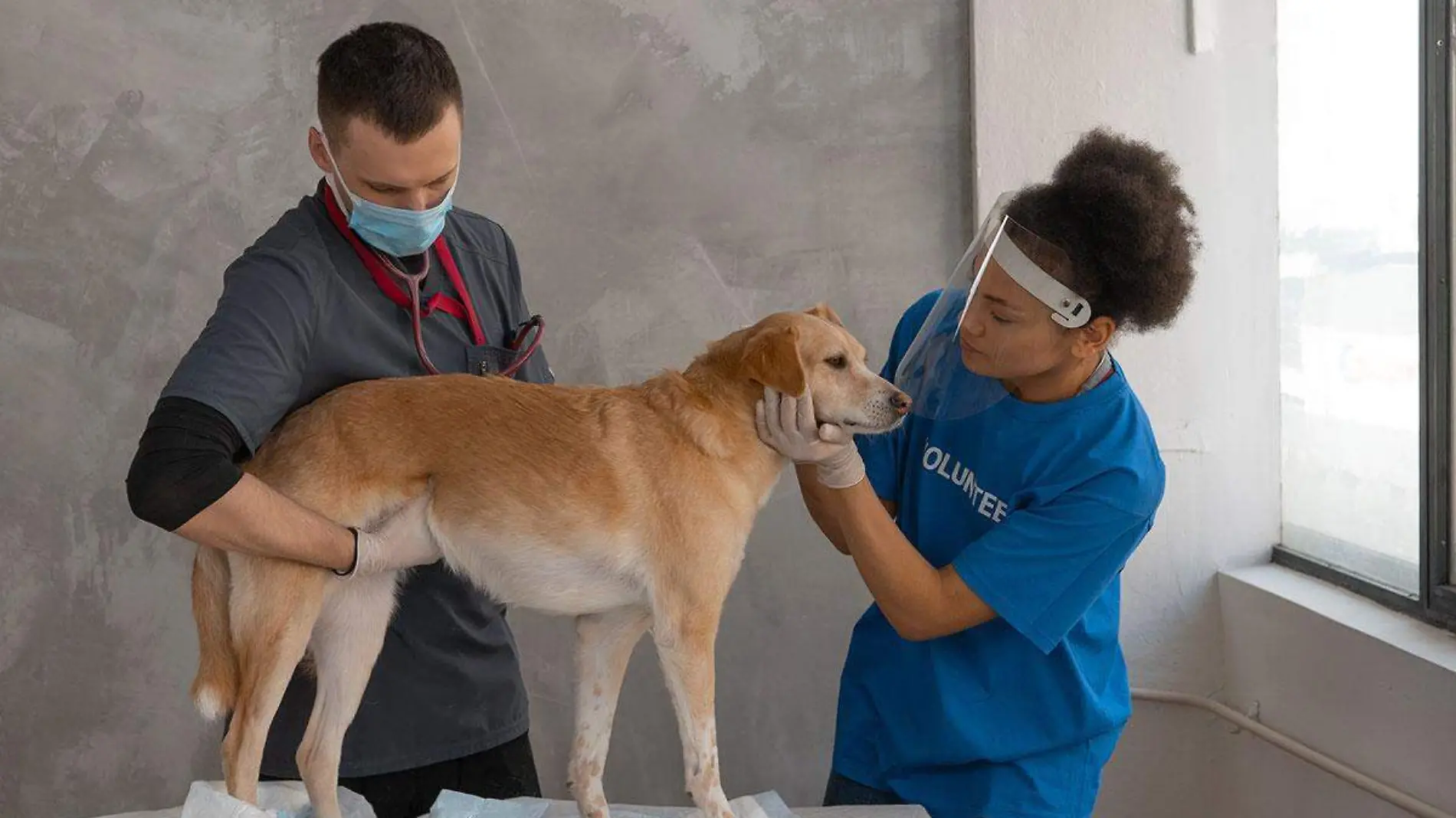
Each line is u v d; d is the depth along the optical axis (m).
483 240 2.09
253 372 1.66
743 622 3.20
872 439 2.11
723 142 3.07
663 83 3.04
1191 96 2.99
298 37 2.94
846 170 3.09
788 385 1.78
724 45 3.04
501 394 1.88
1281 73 3.00
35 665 3.03
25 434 2.96
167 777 3.11
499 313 2.10
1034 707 1.94
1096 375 1.96
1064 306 1.78
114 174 2.92
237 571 1.71
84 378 2.96
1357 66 2.71
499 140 3.03
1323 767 2.69
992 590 1.84
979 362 1.86
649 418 1.88
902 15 3.05
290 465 1.76
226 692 1.74
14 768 3.05
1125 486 1.85
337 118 1.69
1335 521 2.95
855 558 1.86
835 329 1.95
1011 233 1.80
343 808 1.85
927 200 3.11
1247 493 3.12
